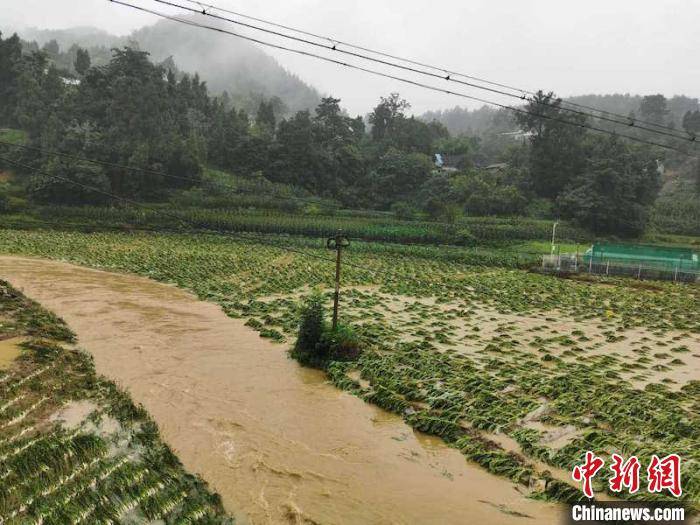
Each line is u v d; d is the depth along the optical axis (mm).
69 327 29359
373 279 48781
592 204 81562
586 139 98875
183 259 55312
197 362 24719
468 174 100000
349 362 24297
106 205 83812
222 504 13719
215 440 17297
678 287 51125
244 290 42344
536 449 16375
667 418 18203
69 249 58812
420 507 13961
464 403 19562
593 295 45375
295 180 102125
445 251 66938
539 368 24672
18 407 17484
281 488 14672
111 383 20625
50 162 82750
